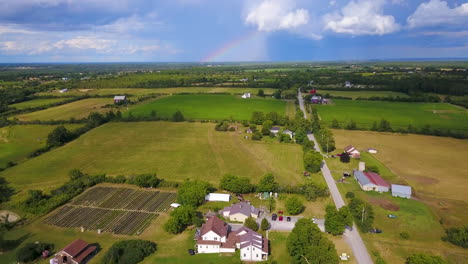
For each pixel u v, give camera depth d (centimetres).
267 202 9388
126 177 11206
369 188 9912
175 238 7650
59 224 8406
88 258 6856
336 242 7269
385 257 6706
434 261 5862
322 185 9944
